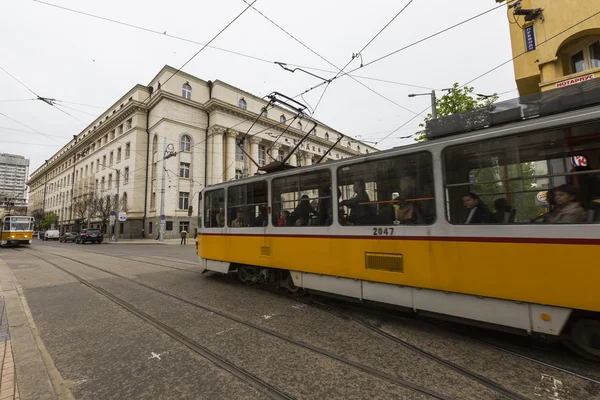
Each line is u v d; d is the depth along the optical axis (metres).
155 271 10.05
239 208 7.36
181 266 11.20
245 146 39.34
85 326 4.85
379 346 3.89
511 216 3.66
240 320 4.94
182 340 4.18
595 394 2.78
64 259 14.41
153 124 36.12
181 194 34.94
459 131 4.21
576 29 8.38
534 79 10.63
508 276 3.59
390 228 4.61
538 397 2.75
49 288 7.79
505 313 3.65
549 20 8.98
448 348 3.81
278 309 5.56
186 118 35.75
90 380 3.19
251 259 6.90
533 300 3.41
